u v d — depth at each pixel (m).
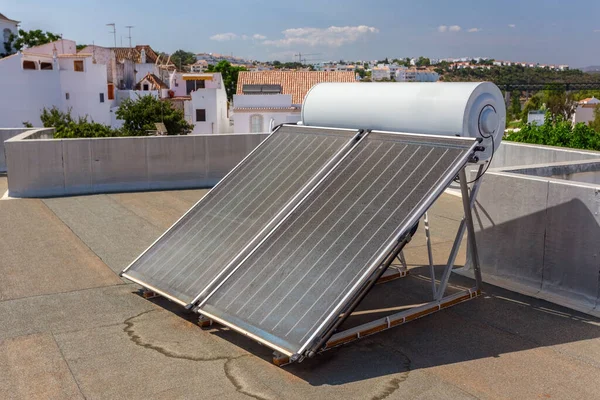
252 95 48.47
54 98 54.97
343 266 5.05
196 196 13.16
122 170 13.52
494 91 6.52
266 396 4.79
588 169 9.04
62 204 12.12
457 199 13.06
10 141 12.49
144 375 5.12
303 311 4.91
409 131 6.75
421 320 6.36
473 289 7.02
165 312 6.53
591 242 6.66
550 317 6.45
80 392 4.84
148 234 9.91
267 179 6.92
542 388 4.93
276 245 5.74
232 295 5.52
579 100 106.38
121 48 84.44
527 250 7.39
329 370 5.23
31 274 7.81
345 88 7.62
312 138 7.23
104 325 6.18
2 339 5.84
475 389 4.91
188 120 61.16
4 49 72.81
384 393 4.84
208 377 5.09
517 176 7.44
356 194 5.77
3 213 11.22
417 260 8.69
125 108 55.59
